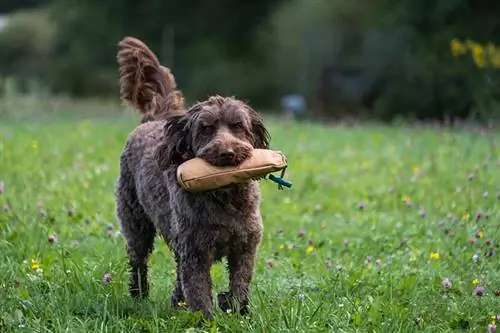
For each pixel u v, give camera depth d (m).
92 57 62.72
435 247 11.62
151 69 11.24
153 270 10.98
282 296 9.55
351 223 13.66
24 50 67.31
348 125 31.94
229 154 8.54
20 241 11.46
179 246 9.15
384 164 19.42
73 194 14.80
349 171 18.64
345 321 8.74
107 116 35.34
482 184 15.26
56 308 8.95
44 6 84.25
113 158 19.30
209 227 8.91
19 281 9.82
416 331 8.41
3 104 36.31
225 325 8.57
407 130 27.52
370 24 47.91
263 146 9.52
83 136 23.28
